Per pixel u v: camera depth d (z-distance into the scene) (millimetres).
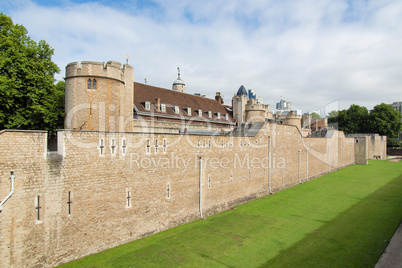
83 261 17891
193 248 20656
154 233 23047
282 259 19281
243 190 34219
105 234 19688
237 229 24766
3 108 27203
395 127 97062
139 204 21922
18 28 29219
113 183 20125
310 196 37719
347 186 45031
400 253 19875
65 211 17547
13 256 15297
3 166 14961
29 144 15953
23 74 27297
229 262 18734
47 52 31109
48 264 16703
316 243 21969
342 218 28109
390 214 29109
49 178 16766
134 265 17703
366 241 22219
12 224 15266
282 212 30047
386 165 73312
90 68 25281
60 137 17484
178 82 73938
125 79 31281
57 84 40500
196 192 27188
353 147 77625
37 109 27594
